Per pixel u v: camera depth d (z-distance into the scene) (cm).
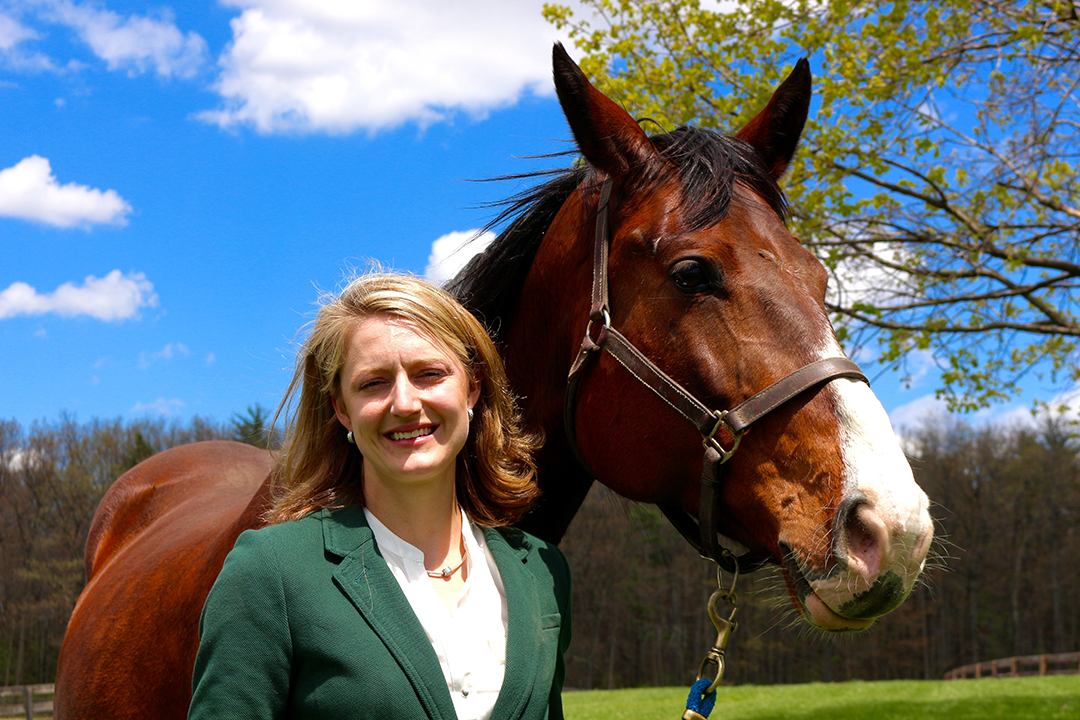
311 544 143
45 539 3180
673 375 171
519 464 178
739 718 1095
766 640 3512
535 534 217
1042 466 3619
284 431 171
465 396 157
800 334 162
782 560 156
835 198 621
